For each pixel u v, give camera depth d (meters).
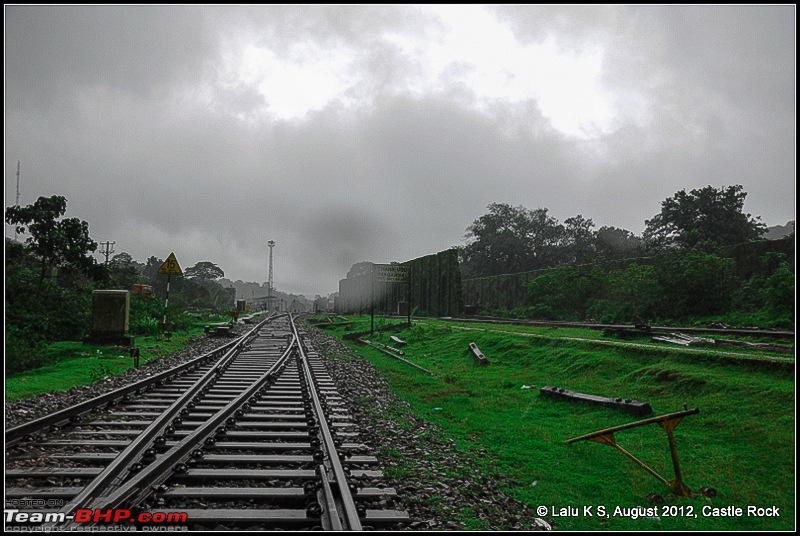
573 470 6.63
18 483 5.37
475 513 5.18
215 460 6.17
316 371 15.15
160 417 7.80
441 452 7.30
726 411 8.27
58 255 20.23
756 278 23.80
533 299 37.59
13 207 19.33
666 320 24.17
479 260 70.31
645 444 7.50
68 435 7.22
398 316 44.47
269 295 126.06
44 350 15.16
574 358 13.48
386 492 5.42
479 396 11.55
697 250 25.73
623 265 31.53
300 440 7.47
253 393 11.02
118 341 18.25
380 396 11.77
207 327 28.97
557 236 68.25
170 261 24.53
